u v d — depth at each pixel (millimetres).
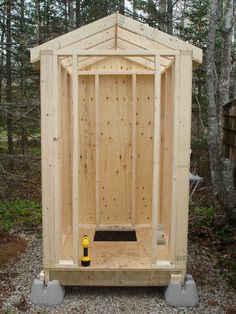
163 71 4344
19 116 6410
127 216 5000
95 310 3221
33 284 3328
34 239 5016
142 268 3334
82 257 3393
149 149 4902
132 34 3367
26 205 6500
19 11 8406
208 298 3439
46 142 3176
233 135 4543
